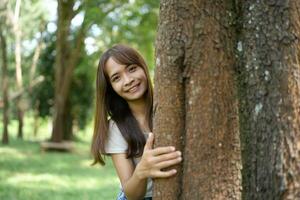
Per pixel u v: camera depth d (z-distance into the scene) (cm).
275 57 237
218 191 236
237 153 242
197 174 237
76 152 1905
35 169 1261
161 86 249
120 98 287
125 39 1648
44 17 2409
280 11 238
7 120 2158
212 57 242
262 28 242
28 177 1102
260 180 236
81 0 1497
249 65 244
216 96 240
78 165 1415
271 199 232
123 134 279
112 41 1666
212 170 236
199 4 244
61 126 1955
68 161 1514
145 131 283
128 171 277
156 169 242
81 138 3056
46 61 2567
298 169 227
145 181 252
